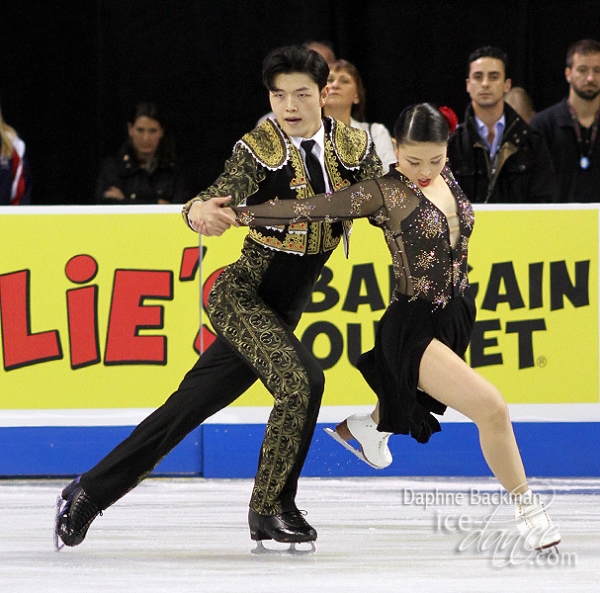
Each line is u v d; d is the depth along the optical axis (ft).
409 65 93.71
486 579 37.14
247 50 94.02
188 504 51.78
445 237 39.60
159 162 78.79
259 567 39.19
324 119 41.50
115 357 57.72
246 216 38.34
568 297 58.59
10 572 38.58
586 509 50.29
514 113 68.85
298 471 40.88
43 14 92.27
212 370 42.19
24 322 57.41
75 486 42.39
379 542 43.37
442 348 39.29
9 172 75.20
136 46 93.56
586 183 76.33
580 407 58.65
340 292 58.18
